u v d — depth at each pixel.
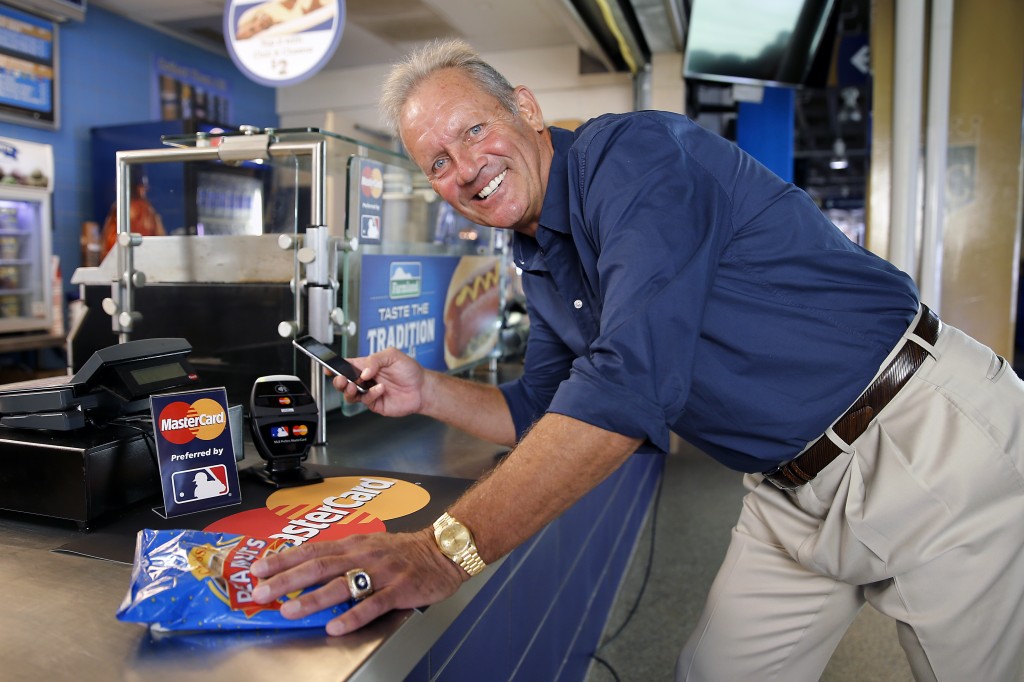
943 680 1.13
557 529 1.71
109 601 0.79
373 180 1.61
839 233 1.19
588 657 2.19
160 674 0.65
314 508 1.09
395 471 1.35
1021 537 1.08
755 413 1.12
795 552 1.25
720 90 4.80
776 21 3.71
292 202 1.60
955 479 1.06
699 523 3.45
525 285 1.43
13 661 0.67
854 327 1.09
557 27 5.80
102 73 5.49
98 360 1.05
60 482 0.99
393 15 5.46
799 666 1.32
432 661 0.98
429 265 1.89
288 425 1.22
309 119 7.14
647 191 0.95
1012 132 3.07
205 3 5.38
